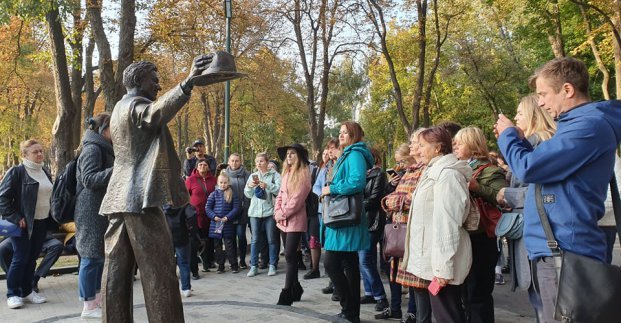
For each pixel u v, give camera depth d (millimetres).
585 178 2480
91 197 5145
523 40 23375
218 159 33844
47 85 30234
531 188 2701
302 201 5801
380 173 6113
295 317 4859
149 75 3395
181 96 3002
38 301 6238
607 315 2297
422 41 17531
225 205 8047
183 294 6414
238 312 5047
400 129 32000
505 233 3334
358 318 4984
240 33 21078
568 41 20781
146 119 3127
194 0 14242
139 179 3219
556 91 2646
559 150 2473
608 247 2844
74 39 14445
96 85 28219
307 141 43875
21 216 5969
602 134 2449
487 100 26984
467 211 3584
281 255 9797
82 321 5016
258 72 29797
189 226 6520
